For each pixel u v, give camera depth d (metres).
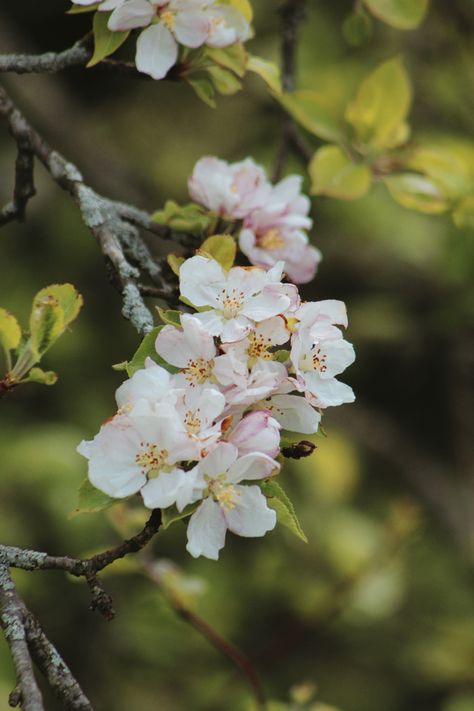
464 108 8.49
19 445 8.17
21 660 2.86
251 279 3.11
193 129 9.48
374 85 5.39
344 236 9.16
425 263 8.95
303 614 8.38
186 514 2.93
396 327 8.99
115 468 2.89
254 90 8.34
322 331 3.16
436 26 8.43
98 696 8.07
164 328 3.00
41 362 8.81
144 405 2.85
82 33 9.11
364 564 8.09
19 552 3.09
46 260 9.10
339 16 9.04
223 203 4.11
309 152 5.62
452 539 9.19
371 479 9.59
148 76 4.03
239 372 2.94
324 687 8.64
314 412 3.06
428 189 5.39
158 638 8.08
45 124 8.43
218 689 8.08
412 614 9.06
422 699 8.84
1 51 8.45
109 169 8.45
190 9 3.81
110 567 5.80
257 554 8.70
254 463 2.93
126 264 3.63
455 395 9.25
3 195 8.89
